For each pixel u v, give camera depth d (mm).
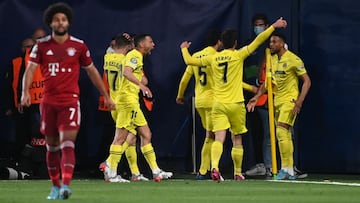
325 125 46906
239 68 39688
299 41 46781
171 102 46875
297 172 45219
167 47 46781
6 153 45906
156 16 46812
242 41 46500
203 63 40438
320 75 46781
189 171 47000
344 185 36531
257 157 45750
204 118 42500
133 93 39562
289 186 35719
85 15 46562
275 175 41438
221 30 46594
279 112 41969
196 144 46844
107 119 45031
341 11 46469
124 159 45406
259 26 44375
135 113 39719
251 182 38844
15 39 46125
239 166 41688
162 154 46906
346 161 46750
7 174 42531
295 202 27094
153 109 46844
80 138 46281
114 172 39344
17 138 44156
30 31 46188
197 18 46656
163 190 32750
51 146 27594
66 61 27016
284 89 41719
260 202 27094
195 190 32812
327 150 46969
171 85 46812
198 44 46688
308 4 46656
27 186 35125
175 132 46969
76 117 26969
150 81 46719
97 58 46594
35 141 43531
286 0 46594
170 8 46781
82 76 46406
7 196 29125
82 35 46531
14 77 43938
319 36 46625
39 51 27016
